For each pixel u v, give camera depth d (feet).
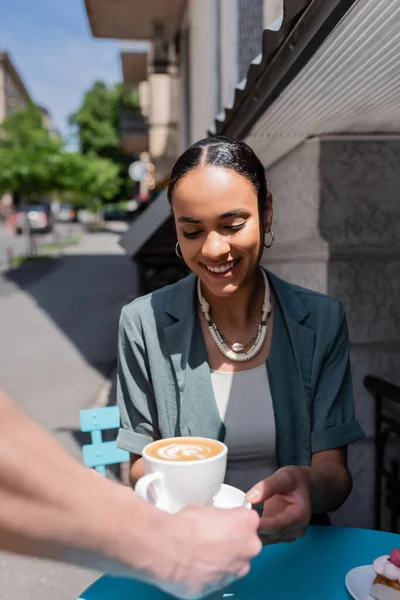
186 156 4.45
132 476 5.07
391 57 5.24
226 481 5.21
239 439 5.17
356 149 8.96
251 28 14.98
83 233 120.16
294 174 10.05
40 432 2.29
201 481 3.25
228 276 4.62
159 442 3.61
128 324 5.32
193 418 5.07
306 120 8.02
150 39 34.88
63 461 2.30
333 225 9.03
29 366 23.45
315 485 4.44
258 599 3.67
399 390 8.02
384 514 9.34
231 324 5.22
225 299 5.12
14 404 2.27
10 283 47.44
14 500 2.18
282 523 3.67
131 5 29.50
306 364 5.15
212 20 20.31
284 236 10.80
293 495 3.84
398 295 9.17
